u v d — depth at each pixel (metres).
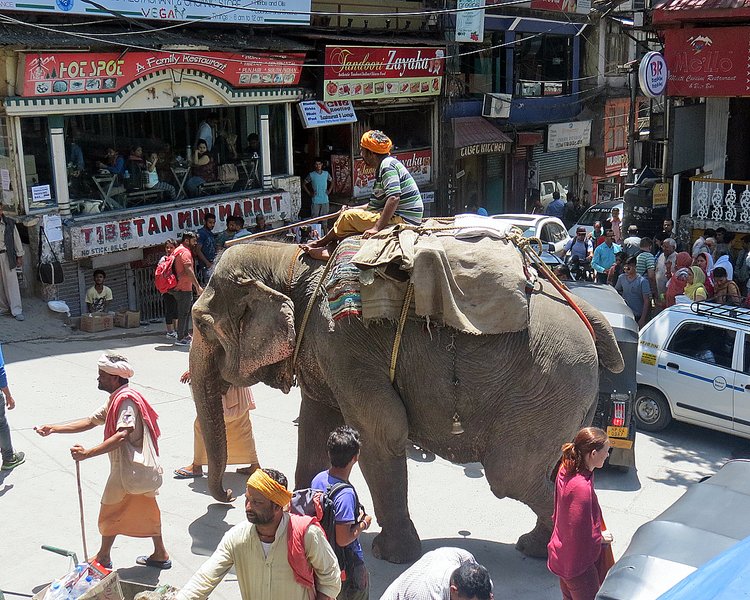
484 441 5.91
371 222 6.08
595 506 5.07
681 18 16.23
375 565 6.19
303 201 19.62
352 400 5.84
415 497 7.61
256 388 10.43
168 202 15.57
